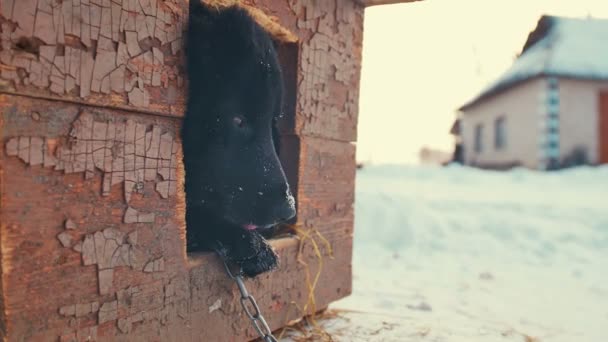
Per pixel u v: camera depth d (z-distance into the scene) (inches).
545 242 247.8
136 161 69.6
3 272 56.6
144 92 69.6
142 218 70.9
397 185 426.6
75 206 62.7
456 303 154.0
